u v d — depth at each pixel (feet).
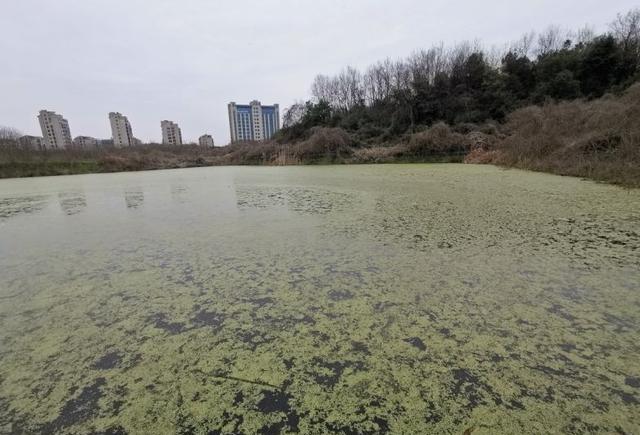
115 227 15.26
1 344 6.16
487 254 10.05
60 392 4.90
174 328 6.52
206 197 23.66
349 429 4.07
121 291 8.29
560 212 15.15
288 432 4.05
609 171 24.13
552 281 8.05
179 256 10.78
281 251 10.91
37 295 8.23
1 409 4.61
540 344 5.64
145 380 5.09
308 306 7.20
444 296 7.43
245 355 5.61
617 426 4.01
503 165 38.99
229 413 4.39
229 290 8.12
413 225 13.70
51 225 16.37
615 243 10.82
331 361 5.38
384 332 6.13
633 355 5.31
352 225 14.01
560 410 4.27
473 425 4.08
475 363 5.21
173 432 4.13
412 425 4.10
